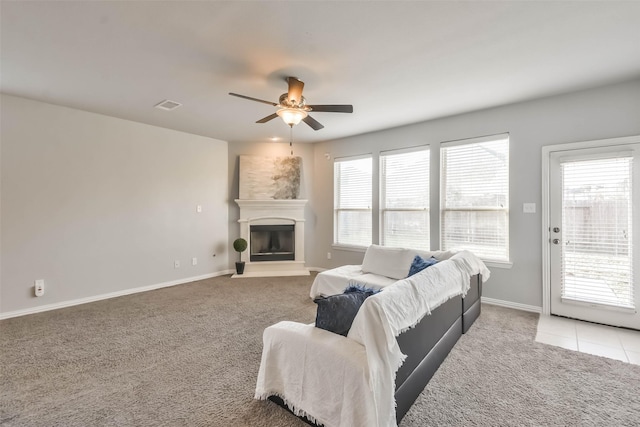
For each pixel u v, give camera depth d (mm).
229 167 5844
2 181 3412
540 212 3580
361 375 1495
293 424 1737
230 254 5855
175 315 3506
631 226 3064
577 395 1996
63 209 3840
